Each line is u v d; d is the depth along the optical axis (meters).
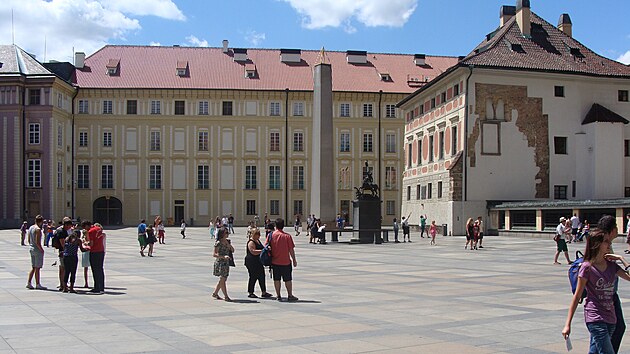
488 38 79.44
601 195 62.66
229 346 12.20
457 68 62.16
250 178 97.56
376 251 42.06
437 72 104.06
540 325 14.40
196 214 96.69
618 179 62.91
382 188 99.19
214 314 16.02
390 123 99.56
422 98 76.00
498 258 35.50
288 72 101.06
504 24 76.69
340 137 98.81
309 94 97.81
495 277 25.17
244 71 100.12
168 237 64.06
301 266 30.39
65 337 13.02
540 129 63.53
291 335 13.25
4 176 84.25
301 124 98.19
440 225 67.31
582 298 9.15
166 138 96.31
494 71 62.34
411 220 78.56
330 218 53.97
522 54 65.50
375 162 99.25
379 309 16.78
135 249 44.94
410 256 37.25
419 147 77.31
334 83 99.94
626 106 65.69
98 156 95.12
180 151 96.62
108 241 55.75
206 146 96.94
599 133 62.66
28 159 84.81
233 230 83.00
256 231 19.44
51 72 86.56
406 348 12.01
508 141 62.97
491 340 12.74
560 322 14.78
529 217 57.00
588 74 63.78
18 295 19.69
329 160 54.22
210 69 100.00
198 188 96.81
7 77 83.75
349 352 11.68
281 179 97.88
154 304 17.75
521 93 63.22
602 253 8.84
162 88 95.38
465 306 17.28
